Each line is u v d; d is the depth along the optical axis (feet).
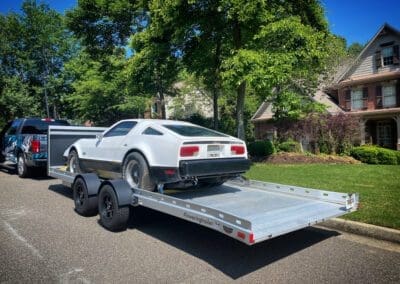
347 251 14.71
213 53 48.93
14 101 104.22
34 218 20.01
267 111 104.53
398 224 16.53
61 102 123.44
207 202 16.88
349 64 95.45
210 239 16.39
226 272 12.58
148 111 109.81
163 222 19.42
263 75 36.06
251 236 11.14
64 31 127.54
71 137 28.99
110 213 17.71
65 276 12.14
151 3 44.96
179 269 12.82
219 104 104.06
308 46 38.63
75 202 21.21
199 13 42.50
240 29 44.50
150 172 17.98
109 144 21.20
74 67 101.30
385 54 83.61
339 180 30.25
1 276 12.11
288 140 55.93
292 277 12.12
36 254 14.25
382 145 87.20
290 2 43.45
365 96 86.94
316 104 56.03
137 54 47.88
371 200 21.70
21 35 128.57
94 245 15.42
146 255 14.24
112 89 81.56
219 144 17.63
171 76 54.34
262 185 20.33
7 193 27.81
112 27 73.36
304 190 17.99
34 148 33.17
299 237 16.65
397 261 13.55
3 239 16.16
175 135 16.83
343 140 53.67
